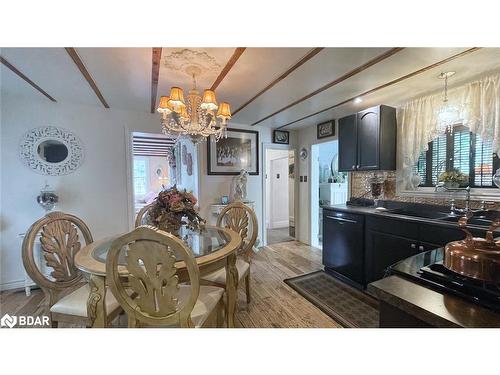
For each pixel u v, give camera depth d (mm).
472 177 2244
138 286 1168
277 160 6129
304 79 2141
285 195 6266
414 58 1750
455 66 1884
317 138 4074
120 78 2107
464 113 2201
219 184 3861
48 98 2664
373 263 2463
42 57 1722
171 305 1162
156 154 8203
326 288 2637
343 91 2457
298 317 2070
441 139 2484
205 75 2055
